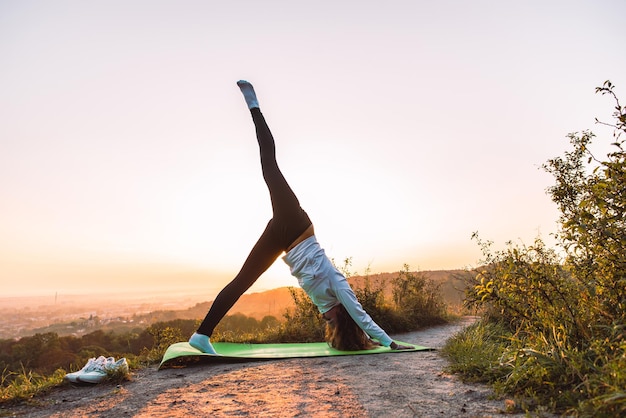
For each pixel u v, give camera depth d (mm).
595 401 1948
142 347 5863
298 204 4992
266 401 2812
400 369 3688
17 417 2750
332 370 3818
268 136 5113
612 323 2805
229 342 6066
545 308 3424
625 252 2875
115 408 2848
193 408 2730
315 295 5043
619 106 2799
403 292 8695
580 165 4230
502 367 2914
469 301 4004
